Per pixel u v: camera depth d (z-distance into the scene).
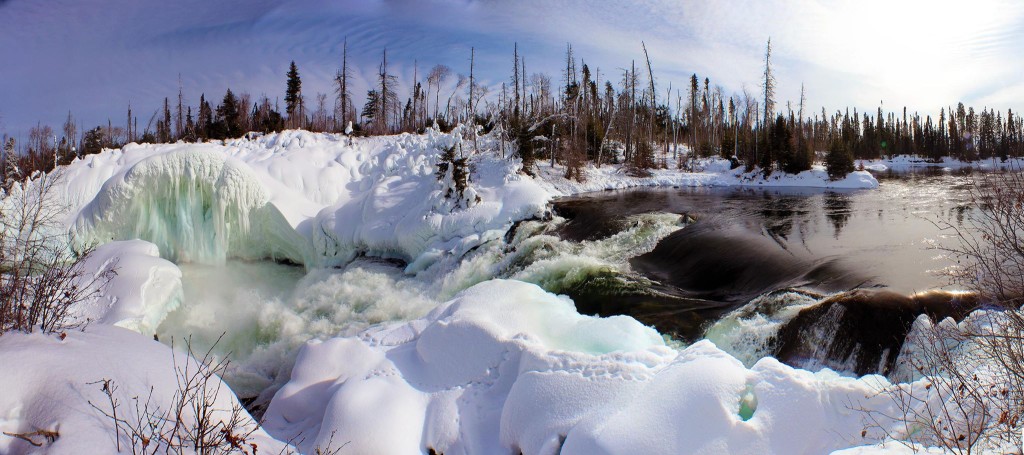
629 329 7.56
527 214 16.42
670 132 58.22
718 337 8.99
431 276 15.05
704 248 13.05
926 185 27.72
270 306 13.77
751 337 8.71
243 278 17.05
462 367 7.20
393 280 15.14
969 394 4.41
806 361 8.09
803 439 4.88
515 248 14.93
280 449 5.34
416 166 19.44
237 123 37.50
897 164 54.22
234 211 17.41
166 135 45.78
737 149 40.56
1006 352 4.93
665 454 4.98
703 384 5.28
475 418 6.59
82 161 20.67
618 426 5.30
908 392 4.98
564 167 28.39
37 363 4.97
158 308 12.32
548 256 13.87
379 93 42.81
